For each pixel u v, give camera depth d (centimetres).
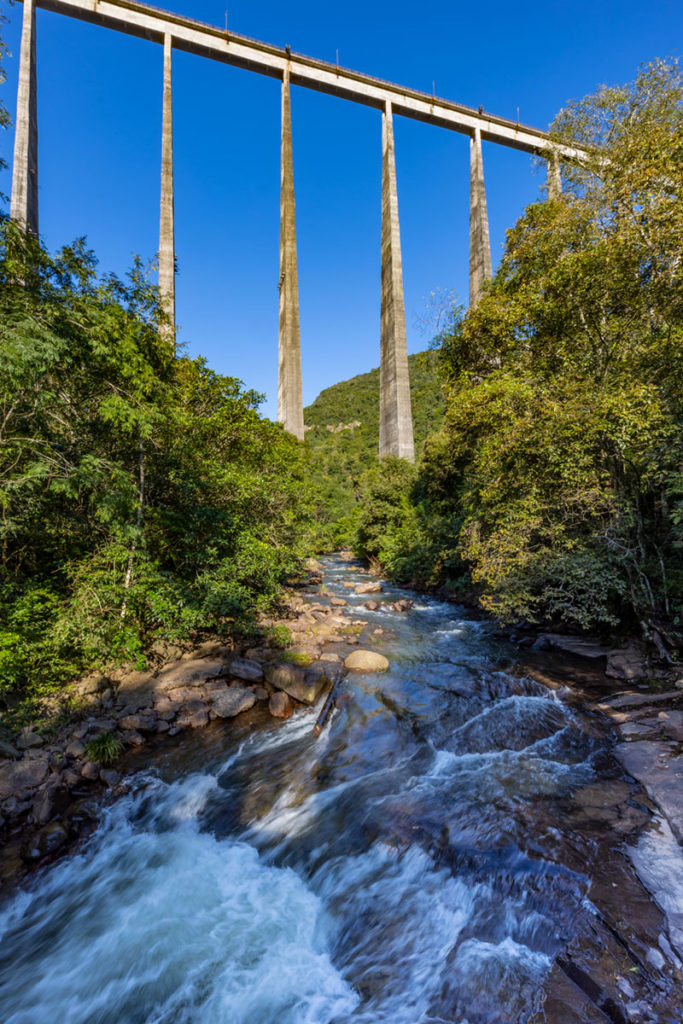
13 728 662
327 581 2359
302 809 565
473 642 1196
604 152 1071
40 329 730
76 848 505
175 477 1099
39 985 369
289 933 411
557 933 364
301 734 738
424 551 1958
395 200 4138
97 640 780
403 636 1265
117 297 977
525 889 409
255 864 493
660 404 751
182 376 1549
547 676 900
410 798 561
